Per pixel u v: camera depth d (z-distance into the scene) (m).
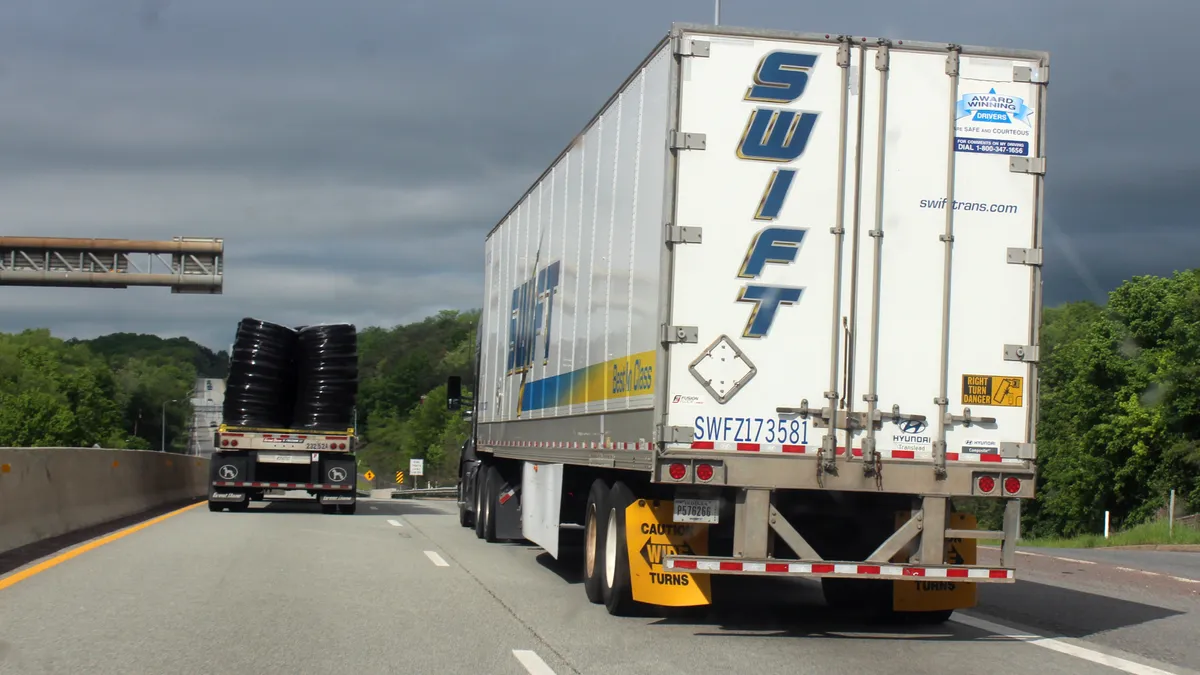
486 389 18.94
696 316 8.78
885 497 9.24
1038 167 9.25
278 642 8.44
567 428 12.22
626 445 9.59
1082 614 11.10
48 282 34.47
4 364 120.69
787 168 8.95
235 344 25.34
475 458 20.58
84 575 12.12
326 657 7.92
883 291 9.01
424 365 160.88
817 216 8.95
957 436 9.02
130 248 34.69
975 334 9.11
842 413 8.87
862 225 9.02
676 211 8.82
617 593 9.89
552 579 12.91
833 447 8.79
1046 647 9.05
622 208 10.19
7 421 110.69
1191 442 53.75
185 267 35.09
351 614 9.85
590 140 11.71
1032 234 9.23
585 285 11.62
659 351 8.72
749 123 8.92
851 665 8.09
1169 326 58.09
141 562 13.41
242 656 7.89
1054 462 64.44
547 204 14.10
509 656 8.11
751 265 8.85
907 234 9.07
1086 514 61.28
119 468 21.81
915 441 8.97
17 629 8.80
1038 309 9.18
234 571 12.70
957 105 9.19
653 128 9.30
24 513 15.37
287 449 24.17
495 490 16.97
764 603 11.62
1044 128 9.28
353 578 12.41
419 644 8.49
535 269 14.74
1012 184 9.23
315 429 25.27
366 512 26.09
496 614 10.09
